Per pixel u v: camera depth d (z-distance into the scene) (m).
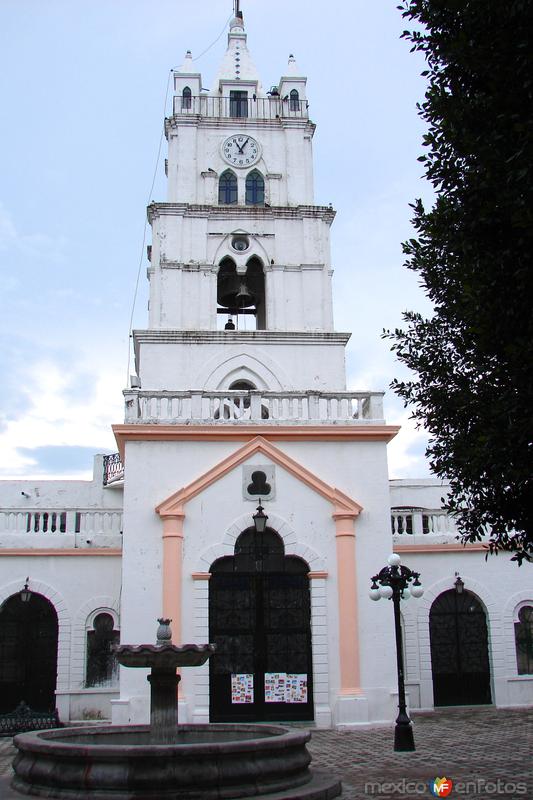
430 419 12.30
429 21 10.59
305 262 28.31
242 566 20.91
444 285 12.15
